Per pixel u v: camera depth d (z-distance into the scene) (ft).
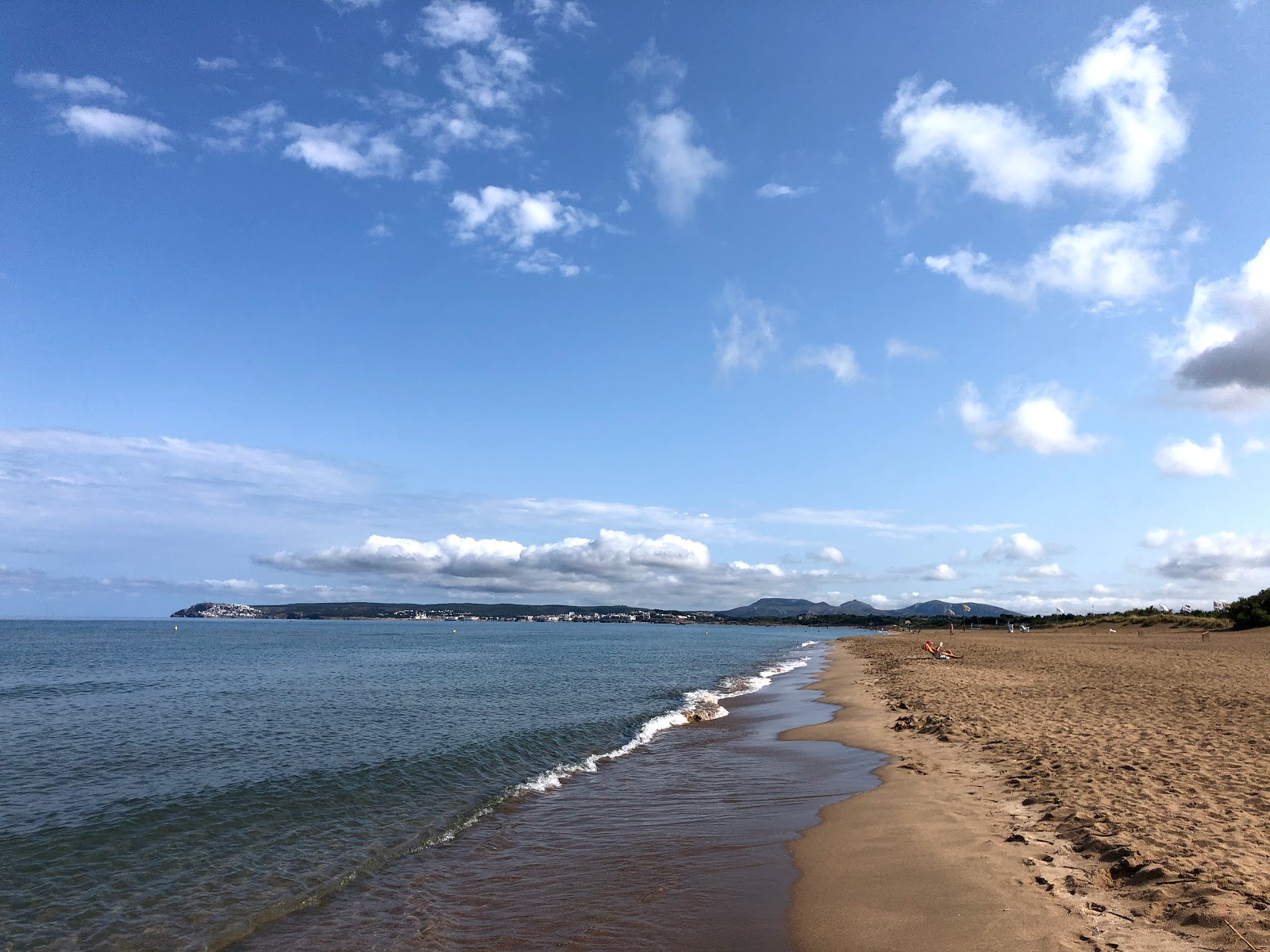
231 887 30.83
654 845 34.04
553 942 24.27
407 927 26.30
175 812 41.83
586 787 46.50
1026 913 22.15
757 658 198.59
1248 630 229.25
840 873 28.12
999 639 253.65
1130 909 21.43
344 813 41.39
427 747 59.88
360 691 106.42
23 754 58.85
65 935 26.50
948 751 49.11
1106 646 182.60
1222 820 28.76
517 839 36.06
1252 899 20.62
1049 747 45.73
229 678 132.26
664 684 118.93
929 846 29.58
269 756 56.80
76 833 38.14
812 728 66.23
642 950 23.07
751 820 37.27
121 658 196.65
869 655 191.01
